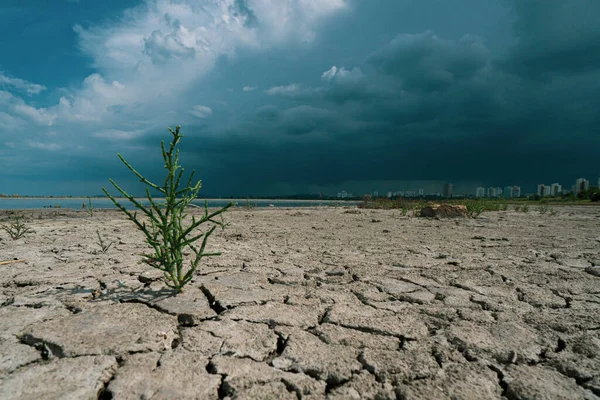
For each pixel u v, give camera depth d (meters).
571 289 2.71
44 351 1.66
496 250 4.33
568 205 20.05
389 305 2.33
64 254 3.88
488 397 1.37
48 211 11.84
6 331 1.86
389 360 1.62
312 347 1.73
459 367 1.58
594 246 4.66
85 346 1.70
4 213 10.70
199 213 10.25
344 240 5.15
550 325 2.03
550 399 1.35
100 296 2.45
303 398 1.35
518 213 12.28
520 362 1.63
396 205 14.86
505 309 2.29
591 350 1.73
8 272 3.08
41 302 2.31
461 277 3.04
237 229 6.61
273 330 1.92
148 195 2.40
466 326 2.01
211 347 1.72
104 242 4.75
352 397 1.36
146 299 2.38
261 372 1.51
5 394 1.34
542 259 3.81
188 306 2.25
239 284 2.76
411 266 3.45
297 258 3.79
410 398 1.36
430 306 2.33
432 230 6.50
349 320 2.06
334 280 2.93
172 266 2.52
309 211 12.91
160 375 1.48
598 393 1.40
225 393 1.38
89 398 1.33
